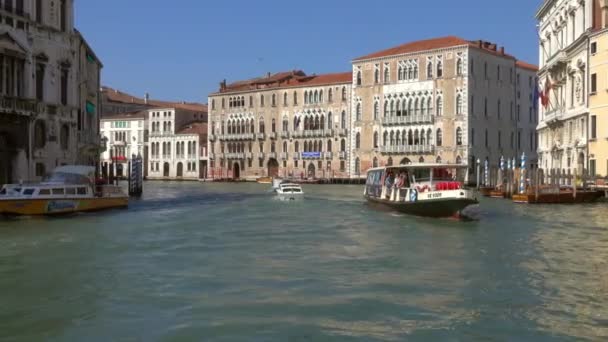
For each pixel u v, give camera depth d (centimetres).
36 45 3428
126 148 11238
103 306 1271
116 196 3462
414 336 1077
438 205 2864
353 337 1071
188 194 5541
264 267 1675
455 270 1630
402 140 8144
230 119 10062
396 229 2533
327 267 1675
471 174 7538
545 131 5784
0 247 2014
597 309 1241
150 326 1135
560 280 1503
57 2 3625
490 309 1241
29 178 3369
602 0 4441
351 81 8688
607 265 1698
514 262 1747
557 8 5397
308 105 9144
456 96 7644
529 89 8594
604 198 4084
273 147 9556
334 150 8875
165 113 10875
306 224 2766
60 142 3716
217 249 2002
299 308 1248
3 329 1125
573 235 2323
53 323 1159
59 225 2639
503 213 3231
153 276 1555
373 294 1361
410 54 8025
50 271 1620
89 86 4722
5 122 3178
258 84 9931
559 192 3978
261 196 5159
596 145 4322
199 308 1249
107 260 1786
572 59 4809
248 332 1097
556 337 1070
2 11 3136
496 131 8019
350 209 3628
